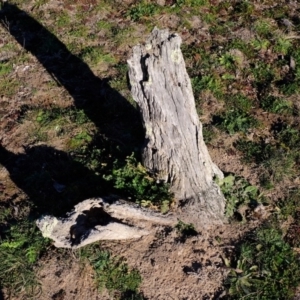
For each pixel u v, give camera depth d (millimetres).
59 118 1835
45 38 2146
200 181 1477
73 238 1442
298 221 1554
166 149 1419
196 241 1473
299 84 1955
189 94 1320
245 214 1561
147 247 1455
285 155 1716
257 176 1664
